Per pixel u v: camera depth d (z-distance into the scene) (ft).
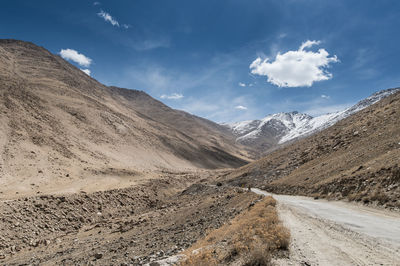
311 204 75.36
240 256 27.32
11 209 84.94
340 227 43.21
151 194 174.50
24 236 76.43
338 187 86.58
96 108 390.42
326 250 30.19
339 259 26.96
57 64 621.31
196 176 336.08
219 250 30.83
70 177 153.17
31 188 116.47
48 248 72.79
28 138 179.22
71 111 318.65
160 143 460.55
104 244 72.18
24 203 92.58
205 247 33.32
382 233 38.34
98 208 121.49
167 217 102.42
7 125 176.65
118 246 64.28
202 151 609.01
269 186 154.10
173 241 55.98
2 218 78.18
